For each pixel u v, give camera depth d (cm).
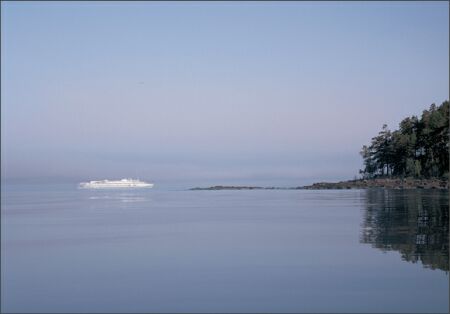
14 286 2583
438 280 2505
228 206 8231
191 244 3819
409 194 9406
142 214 6881
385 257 3061
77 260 3262
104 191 19738
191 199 11088
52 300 2316
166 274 2777
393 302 2172
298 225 4909
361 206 7000
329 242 3703
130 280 2659
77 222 5831
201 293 2366
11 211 7919
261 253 3338
